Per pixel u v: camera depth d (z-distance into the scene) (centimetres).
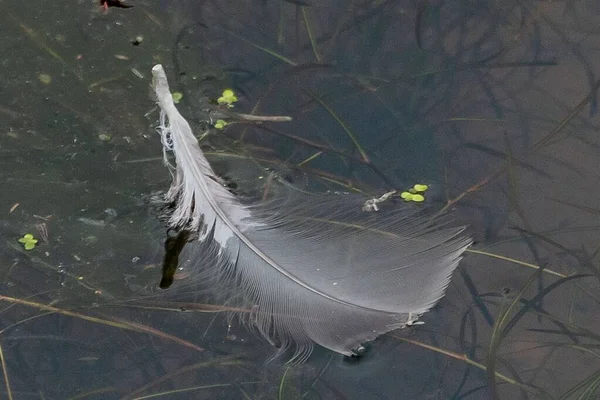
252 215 213
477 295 213
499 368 212
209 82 218
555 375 212
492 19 220
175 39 219
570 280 214
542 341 212
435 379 211
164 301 212
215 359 211
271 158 216
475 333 212
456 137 217
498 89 218
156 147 216
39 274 213
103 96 217
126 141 216
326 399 211
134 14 220
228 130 217
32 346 212
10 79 217
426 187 215
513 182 216
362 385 211
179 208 214
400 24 220
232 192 215
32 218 214
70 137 216
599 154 217
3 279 213
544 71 219
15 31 219
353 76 219
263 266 212
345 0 221
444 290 211
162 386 211
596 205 215
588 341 212
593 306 213
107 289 213
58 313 212
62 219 214
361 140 217
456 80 219
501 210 215
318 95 218
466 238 213
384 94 218
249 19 220
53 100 217
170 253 213
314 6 221
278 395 211
